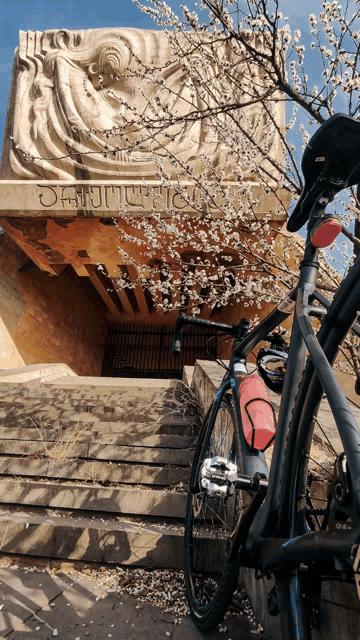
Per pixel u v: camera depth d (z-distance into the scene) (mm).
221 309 13570
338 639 1104
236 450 1397
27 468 2891
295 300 1174
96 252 9570
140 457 3078
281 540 979
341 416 711
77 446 3160
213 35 2867
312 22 2514
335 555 762
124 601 1840
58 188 8492
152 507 2439
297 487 985
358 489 623
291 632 908
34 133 9086
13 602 1804
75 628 1635
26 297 10859
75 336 13383
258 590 1682
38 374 7074
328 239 1028
